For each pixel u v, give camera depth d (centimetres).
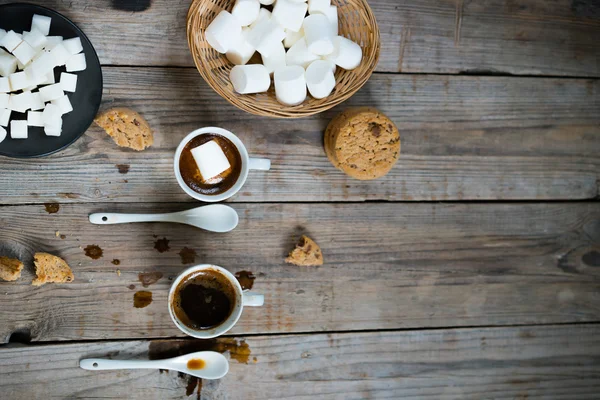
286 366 82
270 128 82
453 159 84
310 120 82
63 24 78
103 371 80
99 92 77
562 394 85
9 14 77
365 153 79
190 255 81
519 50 85
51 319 79
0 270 78
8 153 76
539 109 86
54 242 80
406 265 84
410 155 83
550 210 86
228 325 76
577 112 86
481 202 85
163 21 80
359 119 79
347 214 83
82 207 80
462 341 84
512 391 85
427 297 84
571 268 86
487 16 85
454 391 84
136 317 80
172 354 81
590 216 86
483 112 85
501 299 85
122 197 80
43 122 77
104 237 80
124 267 80
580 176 86
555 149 86
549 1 86
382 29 83
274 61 77
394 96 83
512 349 85
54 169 79
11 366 79
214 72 78
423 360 84
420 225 84
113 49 80
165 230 81
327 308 82
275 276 82
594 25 86
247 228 81
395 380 83
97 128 80
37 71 76
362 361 83
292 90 76
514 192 85
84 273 80
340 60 77
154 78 80
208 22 77
